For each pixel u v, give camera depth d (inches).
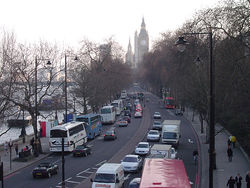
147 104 4803.2
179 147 1753.2
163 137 1717.5
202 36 1765.5
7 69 1366.9
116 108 3427.7
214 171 1202.6
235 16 1214.3
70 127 1642.5
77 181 1063.0
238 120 1707.7
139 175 1139.9
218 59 1437.0
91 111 3427.7
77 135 1723.7
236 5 1239.5
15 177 1149.1
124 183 1020.5
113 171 898.1
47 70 1749.5
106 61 3464.6
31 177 1141.1
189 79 2030.0
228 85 1401.3
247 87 1310.3
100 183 870.4
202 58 1784.0
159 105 4613.7
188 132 2343.8
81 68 2797.7
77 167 1278.3
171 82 3540.8
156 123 2384.4
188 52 1899.6
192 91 1913.1
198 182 1056.2
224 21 1300.4
